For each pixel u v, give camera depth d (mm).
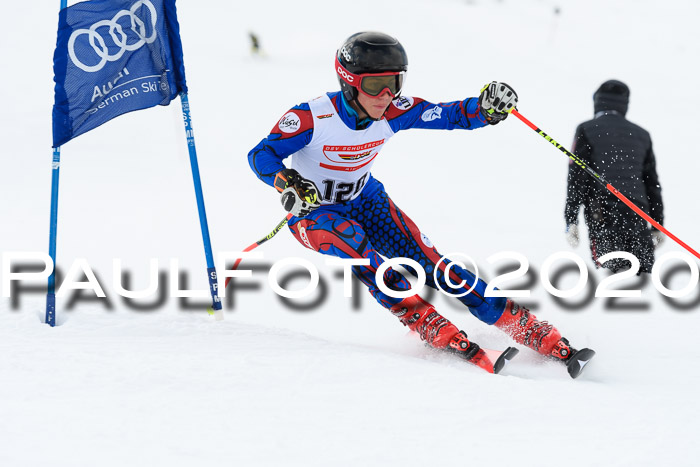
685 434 6719
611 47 86562
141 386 7512
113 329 9961
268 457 6000
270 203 24859
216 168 32188
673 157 41250
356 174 10250
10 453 5910
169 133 41188
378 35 9344
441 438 6508
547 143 43000
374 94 9328
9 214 22156
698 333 11320
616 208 13992
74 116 10711
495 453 6227
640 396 7859
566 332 11453
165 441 6238
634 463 6086
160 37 11039
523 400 7477
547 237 20391
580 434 6688
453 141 41625
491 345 10555
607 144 14180
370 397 7422
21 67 61125
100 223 21172
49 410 6809
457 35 83812
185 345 9180
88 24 10656
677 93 66938
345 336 11555
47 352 8547
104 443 6152
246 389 7527
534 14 99000
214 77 59094
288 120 9648
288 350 9055
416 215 24031
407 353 10102
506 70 69688
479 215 24391
